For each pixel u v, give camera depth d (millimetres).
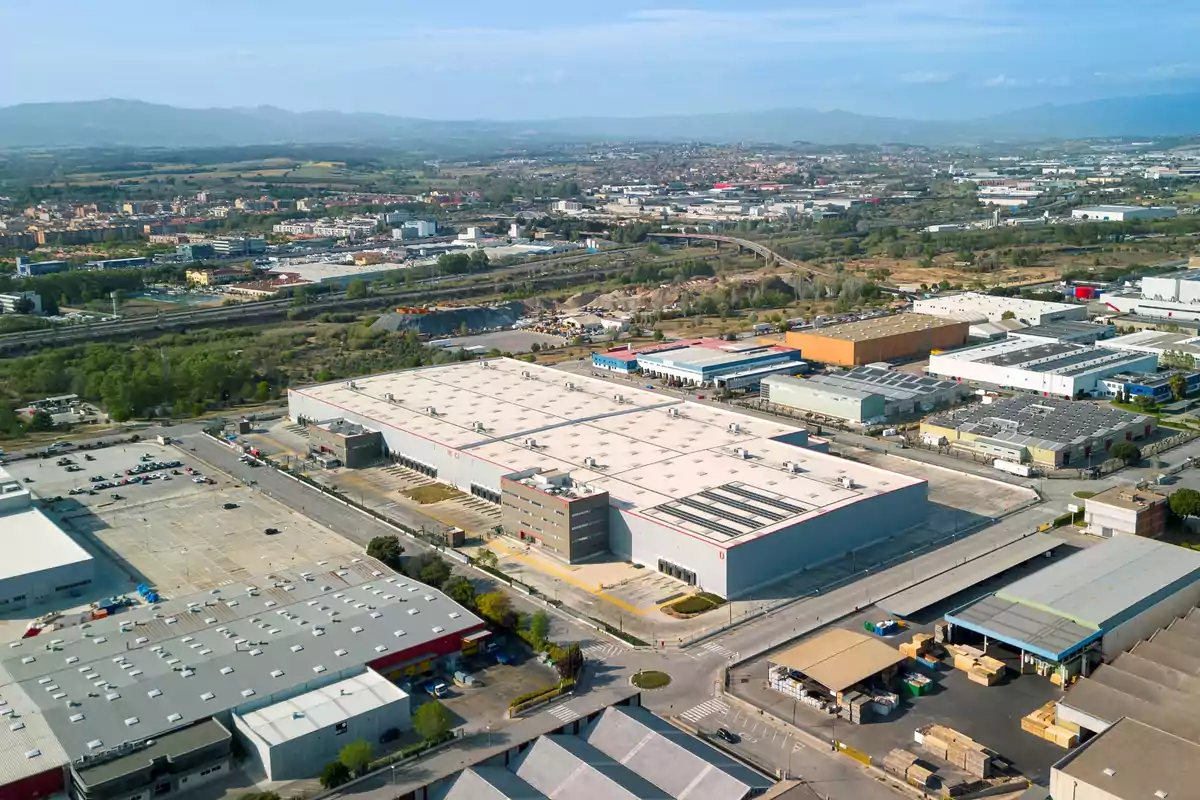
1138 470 153125
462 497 146000
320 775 80062
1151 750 74188
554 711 89250
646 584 115500
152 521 138625
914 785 77312
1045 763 79812
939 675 94312
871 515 125500
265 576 113250
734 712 88938
